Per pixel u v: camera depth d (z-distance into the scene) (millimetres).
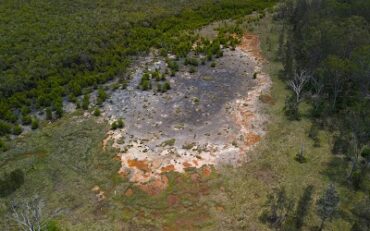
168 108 42969
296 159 35500
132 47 56375
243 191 32031
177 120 40906
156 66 52375
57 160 35969
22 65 50094
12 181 33094
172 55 55438
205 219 29766
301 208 29109
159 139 37906
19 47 54000
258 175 33688
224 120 40812
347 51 44406
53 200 31750
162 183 32844
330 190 27438
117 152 36375
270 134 38781
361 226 28906
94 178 33750
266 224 29188
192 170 34062
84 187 32938
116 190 32438
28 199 31844
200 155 35750
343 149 36094
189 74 50125
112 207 31016
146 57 55031
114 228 29250
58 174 34406
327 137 38438
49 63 50438
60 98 44188
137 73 50656
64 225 29422
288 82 46094
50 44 55406
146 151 36312
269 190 32156
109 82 48750
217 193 31891
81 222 29750
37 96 45000
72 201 31641
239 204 30875
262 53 55438
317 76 46094
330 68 40875
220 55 54531
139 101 44375
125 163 35062
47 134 39344
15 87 45594
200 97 44938
